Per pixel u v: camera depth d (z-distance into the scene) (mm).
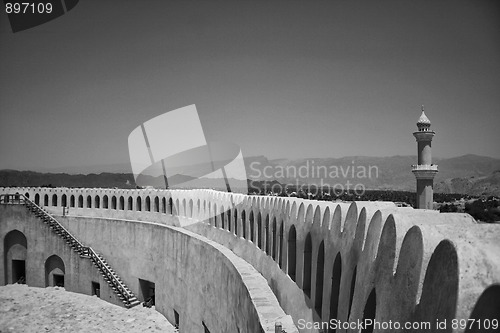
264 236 24016
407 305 7340
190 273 34188
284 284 19141
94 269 45969
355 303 10289
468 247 5984
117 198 54375
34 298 45688
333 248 13125
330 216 13953
